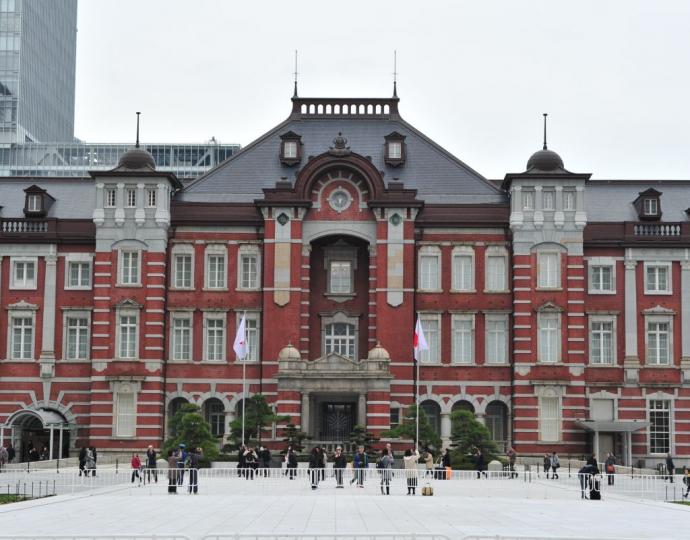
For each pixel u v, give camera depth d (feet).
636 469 247.50
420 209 267.39
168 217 265.13
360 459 186.70
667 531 116.88
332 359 251.60
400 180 274.77
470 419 234.79
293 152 277.44
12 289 268.00
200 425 232.32
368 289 270.05
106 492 173.06
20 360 265.75
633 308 265.75
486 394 263.49
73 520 125.70
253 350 265.34
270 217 265.13
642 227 268.41
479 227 268.41
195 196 273.75
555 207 263.49
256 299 266.57
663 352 265.54
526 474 210.59
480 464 217.56
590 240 266.57
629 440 258.98
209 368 264.31
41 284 268.00
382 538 92.32
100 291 262.06
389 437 240.12
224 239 268.41
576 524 124.06
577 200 263.70
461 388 263.49
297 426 249.34
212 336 266.57
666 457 260.01
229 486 183.42
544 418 258.57
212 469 200.64
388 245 264.31
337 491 176.86
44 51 625.41
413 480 171.42
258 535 85.15
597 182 280.72
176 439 233.35
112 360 259.80
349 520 126.52
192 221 267.59
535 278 262.06
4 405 265.13
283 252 263.90
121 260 262.88
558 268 262.06
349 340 269.23
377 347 253.44
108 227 263.70
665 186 280.92
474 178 275.80
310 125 285.02
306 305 265.75
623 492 190.90
